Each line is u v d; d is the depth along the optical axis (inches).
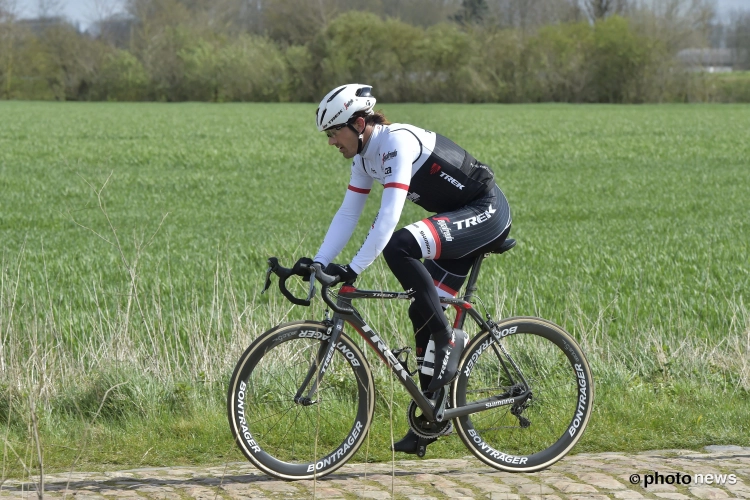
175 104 6791.3
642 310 701.3
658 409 459.5
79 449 401.4
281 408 361.7
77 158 2655.0
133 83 7554.1
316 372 352.5
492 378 383.6
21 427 424.5
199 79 7436.0
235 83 7391.7
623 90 6688.0
